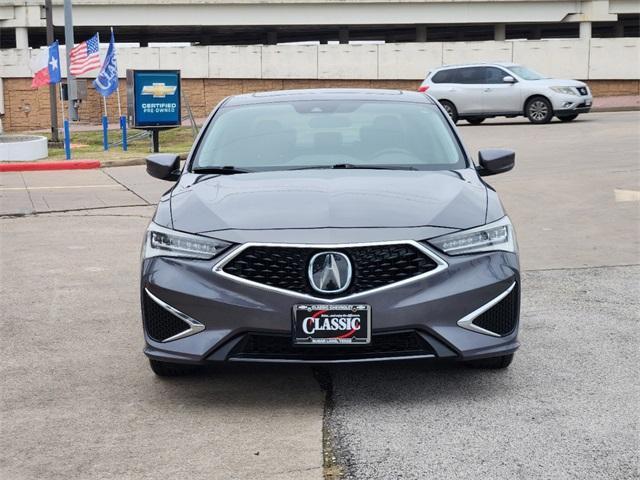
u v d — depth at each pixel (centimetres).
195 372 502
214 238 438
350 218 439
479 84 2452
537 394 462
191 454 390
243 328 426
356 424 422
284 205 457
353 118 589
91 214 1149
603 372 497
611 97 3744
